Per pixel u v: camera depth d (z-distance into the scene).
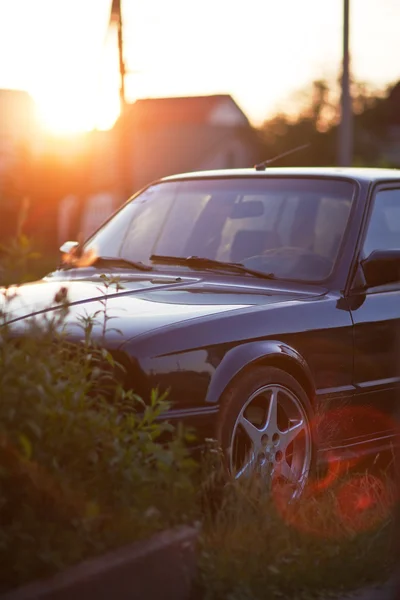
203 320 6.54
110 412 5.09
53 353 5.61
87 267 8.48
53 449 4.69
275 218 8.17
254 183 8.53
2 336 4.82
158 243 8.48
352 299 7.57
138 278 7.86
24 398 4.58
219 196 8.57
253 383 6.62
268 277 7.71
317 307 7.27
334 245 7.82
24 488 4.57
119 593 4.60
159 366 6.23
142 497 4.89
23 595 4.31
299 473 6.99
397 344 7.84
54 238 52.28
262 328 6.80
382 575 5.58
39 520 4.59
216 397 6.40
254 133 67.75
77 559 4.57
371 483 7.24
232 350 6.58
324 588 5.39
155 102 65.81
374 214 8.07
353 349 7.47
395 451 7.67
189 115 65.38
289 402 6.91
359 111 69.50
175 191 8.88
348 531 5.89
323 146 67.25
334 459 7.30
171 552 4.80
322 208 8.06
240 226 8.23
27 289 7.52
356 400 7.50
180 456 5.05
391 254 7.69
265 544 5.46
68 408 4.81
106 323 6.41
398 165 67.50
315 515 6.15
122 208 9.10
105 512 4.78
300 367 7.00
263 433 6.71
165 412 6.21
